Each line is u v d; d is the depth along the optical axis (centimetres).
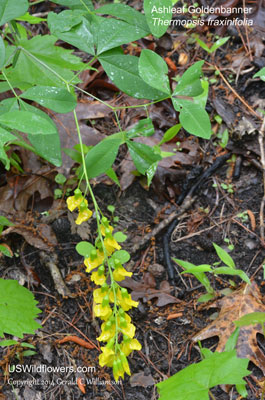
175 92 58
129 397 68
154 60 58
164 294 75
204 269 65
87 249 58
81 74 90
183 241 80
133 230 80
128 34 61
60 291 75
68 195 82
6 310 64
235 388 68
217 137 87
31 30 97
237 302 72
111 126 87
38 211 81
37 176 83
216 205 82
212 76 92
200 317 73
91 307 74
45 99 59
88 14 65
